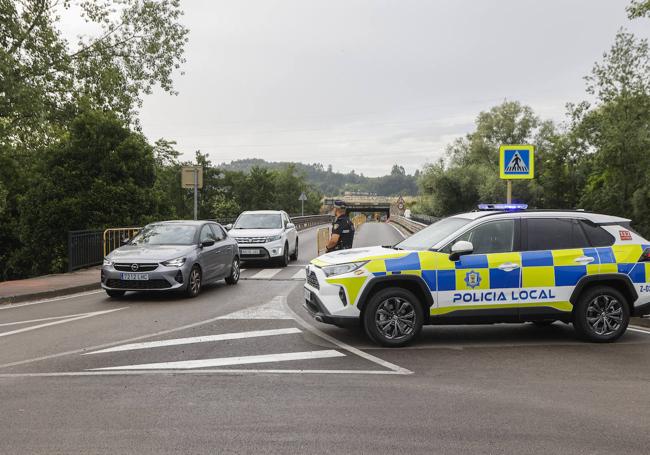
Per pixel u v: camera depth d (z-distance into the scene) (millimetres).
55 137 25609
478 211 8336
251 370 6211
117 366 6371
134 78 26141
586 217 7953
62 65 23359
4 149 26750
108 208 21609
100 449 4004
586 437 4281
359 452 3973
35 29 23438
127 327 8656
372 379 5875
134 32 25797
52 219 21344
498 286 7508
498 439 4230
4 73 18297
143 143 23562
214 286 13625
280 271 16891
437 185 67625
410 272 7359
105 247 17844
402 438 4234
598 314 7727
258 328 8594
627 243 7887
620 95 37250
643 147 36531
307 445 4086
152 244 12180
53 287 12609
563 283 7625
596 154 40031
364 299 7344
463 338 8023
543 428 4469
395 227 51156
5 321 9273
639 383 5785
